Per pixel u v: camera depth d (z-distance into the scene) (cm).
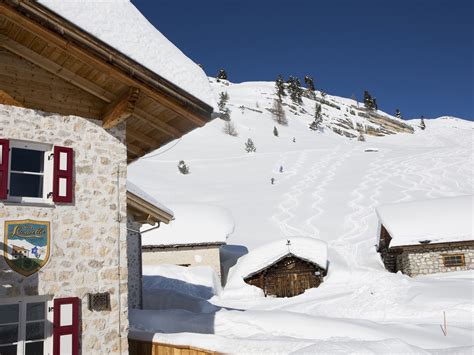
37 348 723
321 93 18438
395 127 15875
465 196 3291
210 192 5772
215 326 1333
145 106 880
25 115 772
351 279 2869
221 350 815
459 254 2878
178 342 899
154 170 6688
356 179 6197
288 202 5284
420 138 12950
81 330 755
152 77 796
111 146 862
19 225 722
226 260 3519
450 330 1288
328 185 5988
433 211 3142
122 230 839
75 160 809
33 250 729
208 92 882
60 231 764
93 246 796
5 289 693
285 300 2578
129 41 788
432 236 2916
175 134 969
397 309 1898
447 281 2356
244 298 2772
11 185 755
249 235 4209
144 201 1574
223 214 3516
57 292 741
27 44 762
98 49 742
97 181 827
